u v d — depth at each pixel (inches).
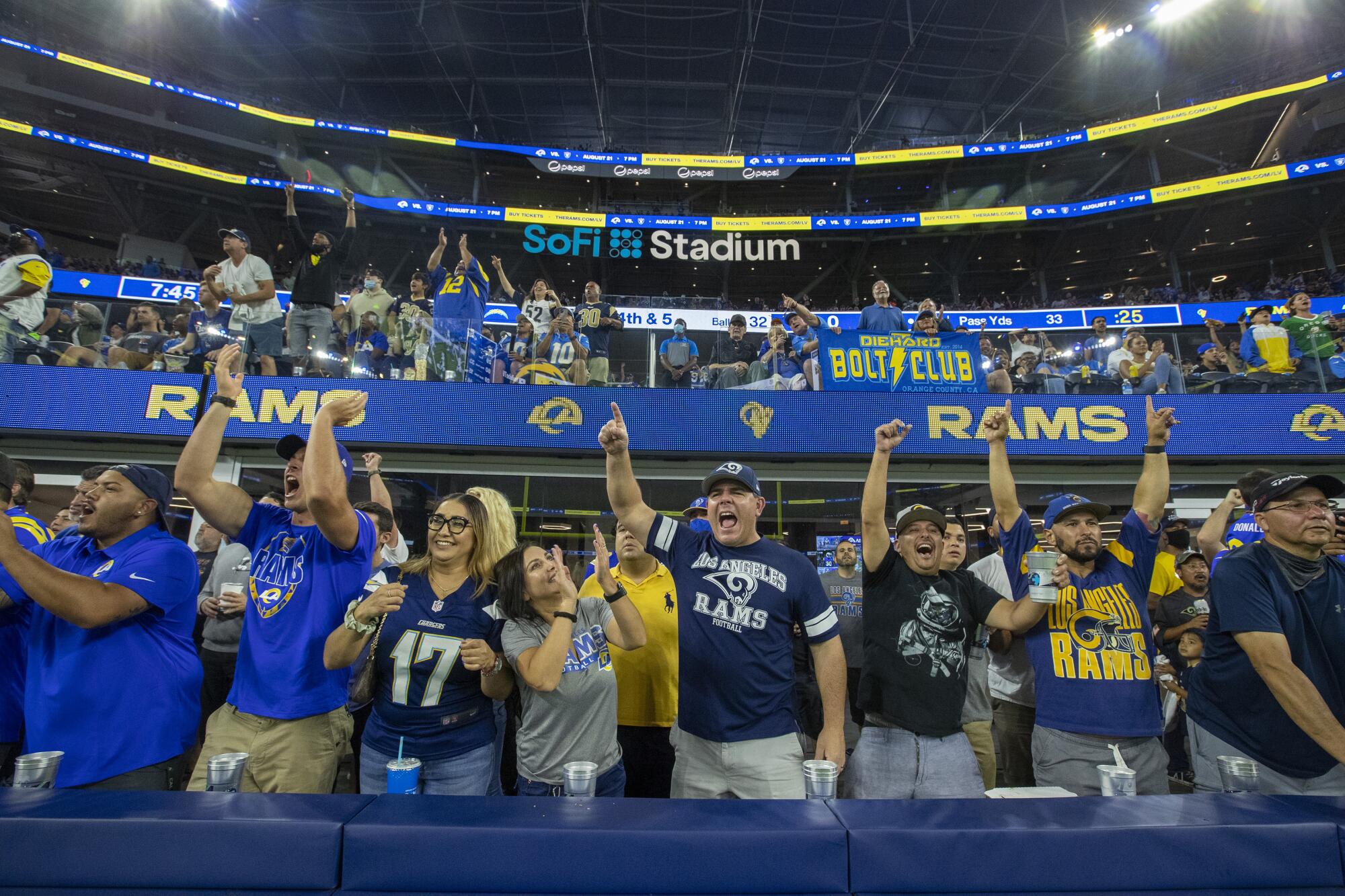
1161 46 941.2
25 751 87.2
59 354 278.8
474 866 50.2
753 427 289.7
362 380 284.4
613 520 296.7
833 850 51.4
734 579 102.3
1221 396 291.4
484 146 983.0
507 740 137.9
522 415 287.7
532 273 1084.5
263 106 983.0
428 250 1018.1
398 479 294.2
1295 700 80.9
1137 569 120.0
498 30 943.0
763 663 98.9
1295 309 309.7
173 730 90.0
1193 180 852.6
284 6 898.7
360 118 1092.5
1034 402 291.4
